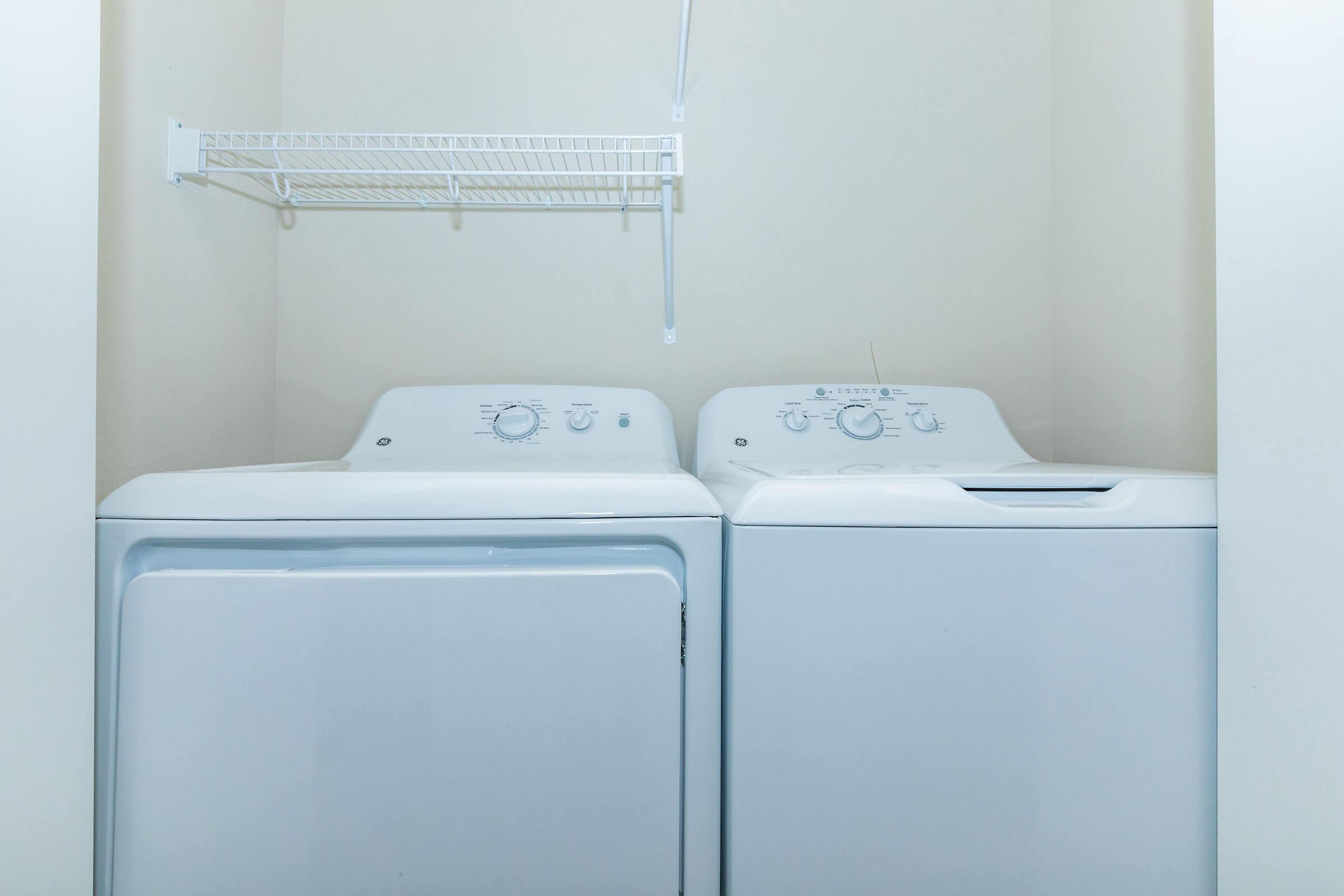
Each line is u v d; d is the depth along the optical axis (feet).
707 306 5.22
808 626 2.63
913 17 5.34
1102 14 4.74
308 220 5.05
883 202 5.30
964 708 2.63
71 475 2.35
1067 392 5.15
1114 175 4.61
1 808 2.03
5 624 2.05
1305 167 2.29
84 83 2.36
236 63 4.42
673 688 2.65
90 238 2.42
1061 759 2.64
